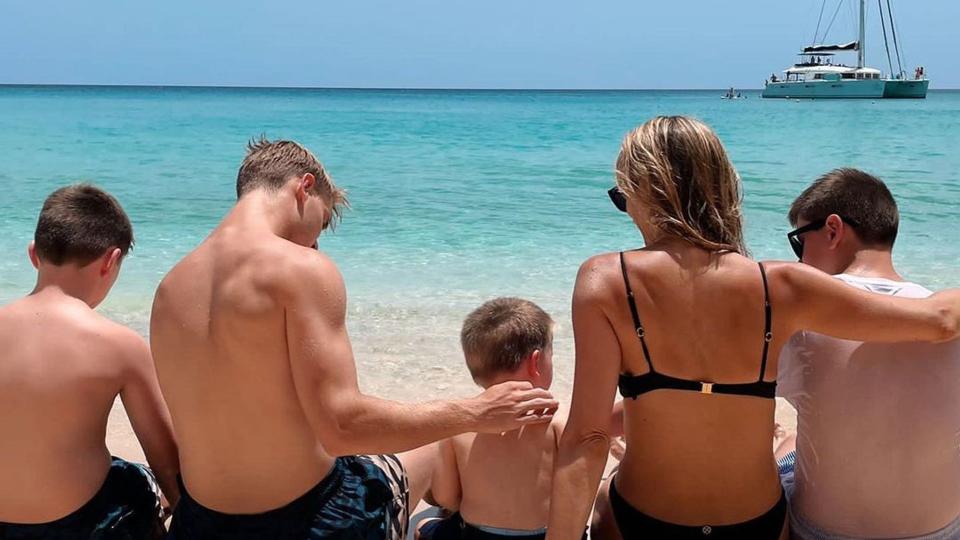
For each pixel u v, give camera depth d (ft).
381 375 17.25
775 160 70.23
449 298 23.62
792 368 8.47
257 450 7.47
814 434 8.46
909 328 7.57
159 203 43.21
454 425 7.57
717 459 7.57
